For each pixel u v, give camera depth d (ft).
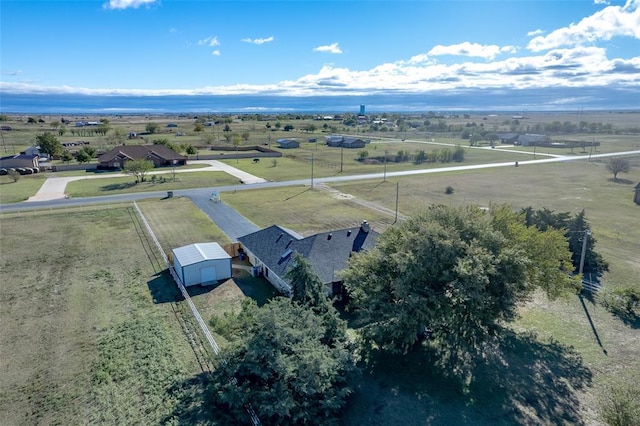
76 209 179.73
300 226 160.15
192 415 61.36
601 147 437.58
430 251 71.26
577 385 70.23
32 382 69.46
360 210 184.34
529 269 78.64
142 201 196.85
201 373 71.51
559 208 187.11
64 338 82.33
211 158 350.23
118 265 119.75
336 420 60.23
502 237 76.02
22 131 556.92
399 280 71.87
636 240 143.74
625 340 83.35
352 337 84.23
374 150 411.54
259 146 424.87
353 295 81.10
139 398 65.62
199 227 156.97
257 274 113.39
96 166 299.38
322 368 59.62
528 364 75.92
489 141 508.53
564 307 97.09
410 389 69.21
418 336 83.51
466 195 214.28
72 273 113.60
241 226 159.43
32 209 178.70
